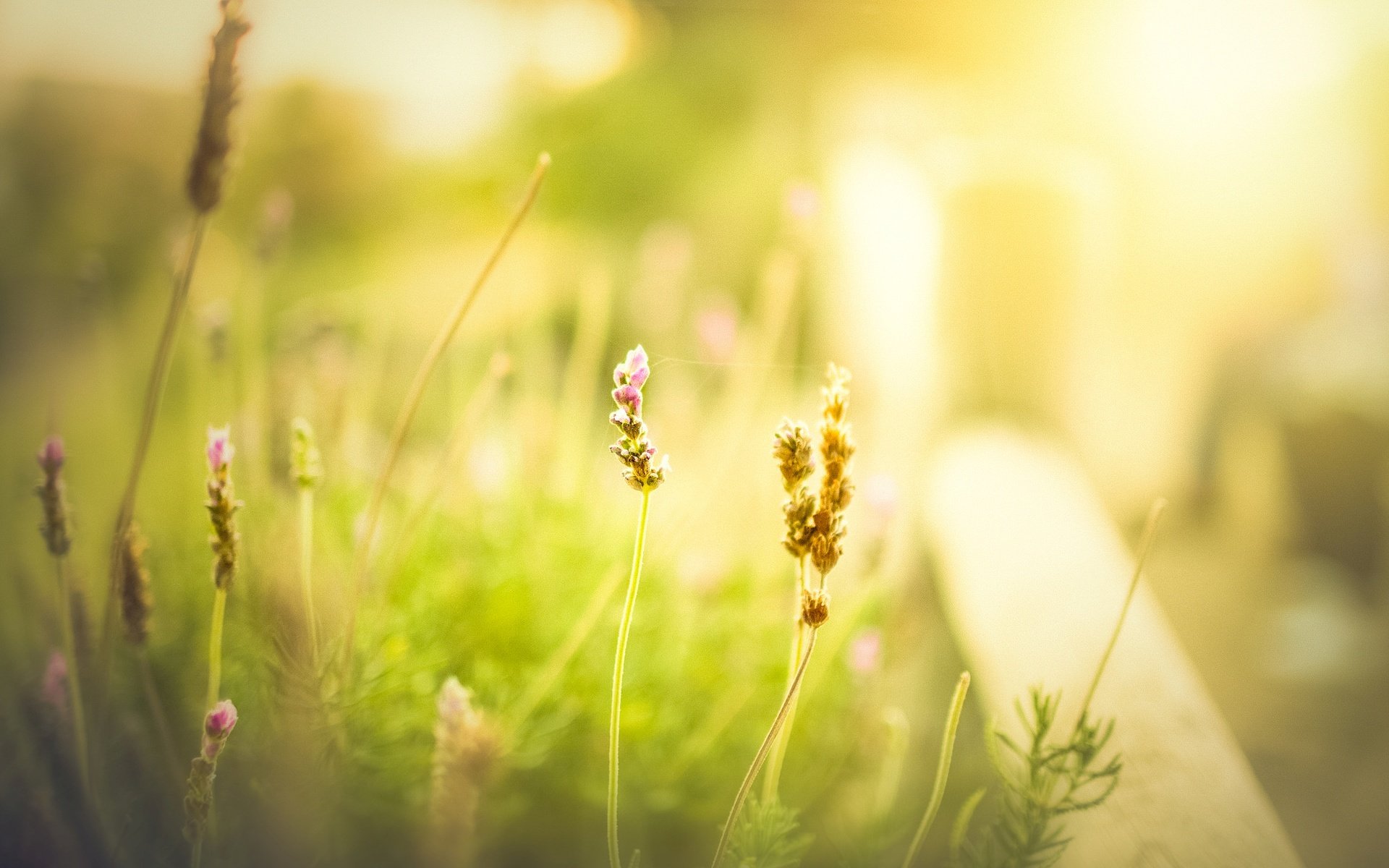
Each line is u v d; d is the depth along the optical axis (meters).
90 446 1.12
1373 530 2.25
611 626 0.85
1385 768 1.57
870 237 1.45
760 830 0.71
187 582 0.84
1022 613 0.82
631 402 0.63
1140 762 0.73
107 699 0.72
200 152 0.67
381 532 0.86
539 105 3.27
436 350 0.72
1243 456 2.46
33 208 2.44
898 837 0.79
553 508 0.99
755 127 3.13
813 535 0.65
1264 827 0.71
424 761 0.76
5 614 0.81
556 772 0.80
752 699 0.86
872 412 1.27
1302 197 2.47
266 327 1.17
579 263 2.21
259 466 0.86
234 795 0.72
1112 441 2.35
